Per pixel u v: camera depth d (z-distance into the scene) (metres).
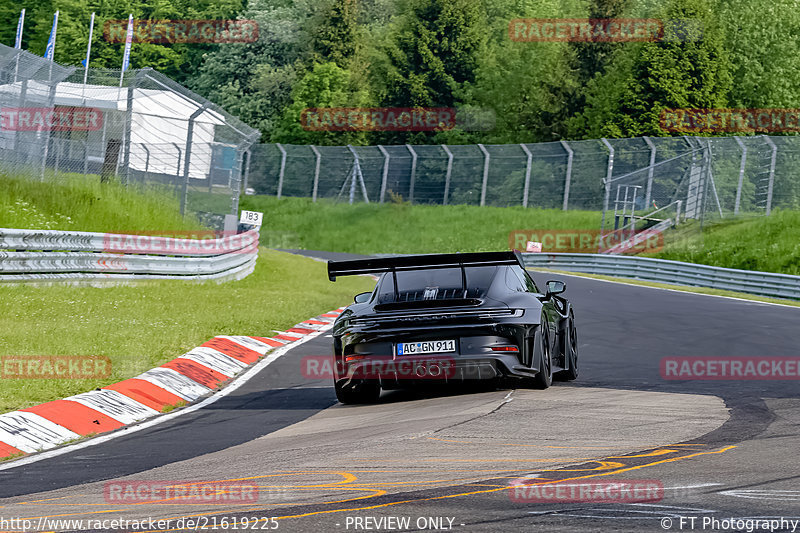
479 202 190.50
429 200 197.00
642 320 66.81
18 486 22.03
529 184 186.62
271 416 31.78
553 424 26.36
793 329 63.00
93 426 30.30
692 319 68.19
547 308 34.28
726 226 147.25
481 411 29.05
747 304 86.50
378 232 189.12
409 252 178.25
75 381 35.53
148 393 35.19
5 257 60.88
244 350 47.59
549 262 145.38
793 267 132.62
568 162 181.75
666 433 24.69
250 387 38.62
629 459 21.25
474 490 18.48
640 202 165.50
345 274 33.78
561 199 182.62
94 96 107.75
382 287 33.88
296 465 22.39
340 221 196.12
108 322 51.72
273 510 17.48
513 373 31.19
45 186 85.88
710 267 116.50
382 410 31.31
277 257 128.62
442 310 31.56
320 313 69.81
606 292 95.56
